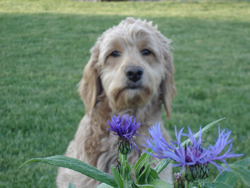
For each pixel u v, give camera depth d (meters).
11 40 11.24
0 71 7.96
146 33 3.24
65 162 1.17
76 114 5.72
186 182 0.98
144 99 3.06
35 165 4.34
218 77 8.71
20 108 5.78
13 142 4.66
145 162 1.21
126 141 1.23
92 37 12.53
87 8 20.56
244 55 11.47
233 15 20.31
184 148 0.96
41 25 14.06
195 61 10.38
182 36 14.22
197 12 21.11
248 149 4.77
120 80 2.98
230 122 5.74
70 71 8.36
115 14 18.62
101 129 3.19
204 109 6.33
